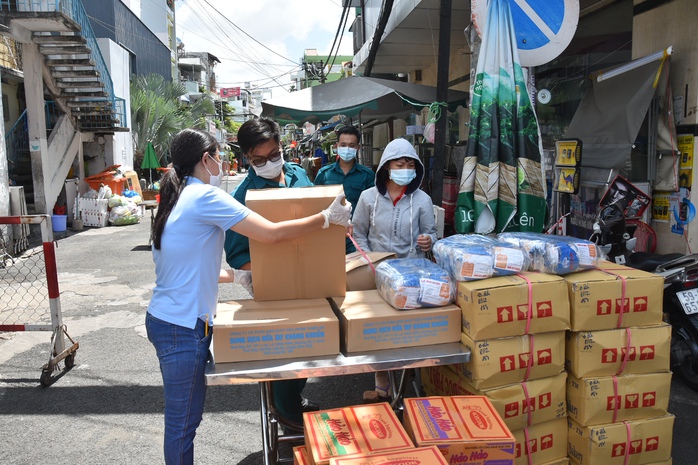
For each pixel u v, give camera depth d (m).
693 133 4.46
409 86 6.86
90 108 13.89
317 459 1.80
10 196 9.55
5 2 10.36
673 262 3.75
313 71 27.64
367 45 10.95
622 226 4.02
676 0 4.61
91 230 12.74
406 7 7.82
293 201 2.30
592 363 2.33
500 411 2.27
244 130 2.79
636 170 4.96
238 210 2.18
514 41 3.88
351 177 4.54
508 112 3.86
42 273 8.01
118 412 3.62
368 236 3.65
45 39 11.06
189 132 2.29
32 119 11.60
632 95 4.61
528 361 2.28
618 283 2.32
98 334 5.20
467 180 3.94
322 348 2.20
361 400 3.73
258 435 3.30
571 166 4.44
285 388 2.99
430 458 1.80
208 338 2.25
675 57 4.62
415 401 2.13
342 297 2.49
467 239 2.65
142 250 9.84
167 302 2.19
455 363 2.29
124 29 21.27
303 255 2.41
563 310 2.28
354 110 6.32
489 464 1.96
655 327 2.38
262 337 2.16
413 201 3.51
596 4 5.95
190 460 2.24
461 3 7.27
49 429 3.39
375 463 1.77
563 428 2.43
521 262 2.35
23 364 4.46
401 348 2.29
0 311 6.04
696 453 2.95
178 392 2.19
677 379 3.84
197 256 2.19
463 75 9.85
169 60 29.22
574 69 6.64
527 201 3.89
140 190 17.09
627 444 2.35
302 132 34.34
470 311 2.24
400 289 2.28
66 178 13.90
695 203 4.49
